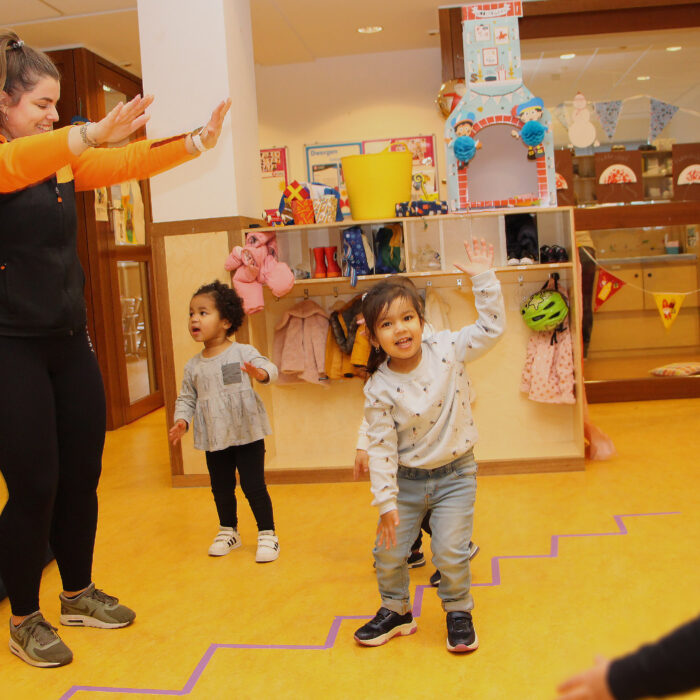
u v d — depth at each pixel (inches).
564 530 108.7
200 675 75.2
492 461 139.2
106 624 86.1
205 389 107.2
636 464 140.1
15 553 77.7
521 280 145.9
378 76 220.5
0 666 79.2
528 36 187.0
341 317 142.8
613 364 197.2
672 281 193.6
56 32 185.0
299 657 77.5
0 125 73.4
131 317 217.8
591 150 190.5
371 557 104.1
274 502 131.5
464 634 75.7
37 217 73.8
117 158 79.0
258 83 224.8
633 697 25.5
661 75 187.8
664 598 85.4
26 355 75.4
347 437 153.4
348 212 223.8
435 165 221.1
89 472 83.2
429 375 75.5
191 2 137.5
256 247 137.6
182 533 118.6
